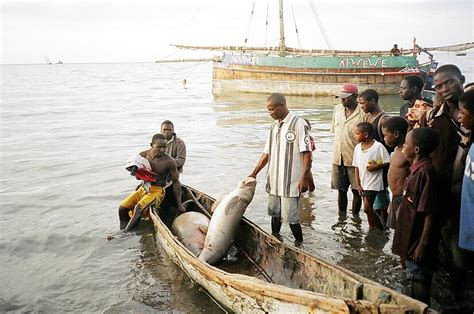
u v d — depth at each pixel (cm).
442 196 458
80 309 520
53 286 579
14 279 604
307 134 610
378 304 345
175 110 2662
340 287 441
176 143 820
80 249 692
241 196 590
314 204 849
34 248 704
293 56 3077
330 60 2953
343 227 723
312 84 3036
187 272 566
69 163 1286
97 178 1116
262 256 582
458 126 466
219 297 497
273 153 635
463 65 6825
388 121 554
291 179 623
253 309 447
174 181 768
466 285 498
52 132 1886
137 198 804
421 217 433
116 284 574
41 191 1011
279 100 611
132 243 703
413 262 445
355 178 696
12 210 885
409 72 2895
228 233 584
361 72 2934
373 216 684
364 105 673
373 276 554
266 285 418
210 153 1347
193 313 495
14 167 1252
